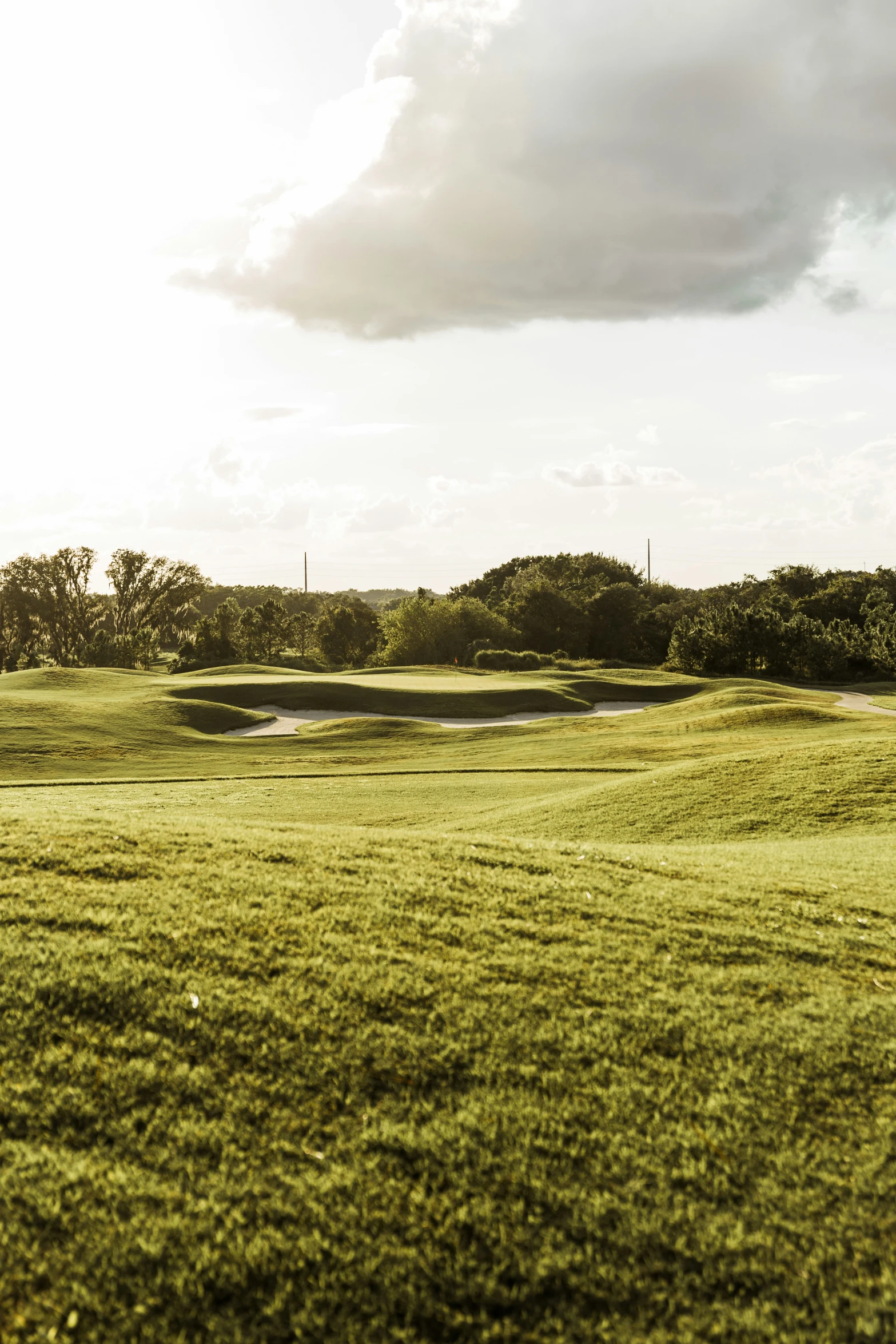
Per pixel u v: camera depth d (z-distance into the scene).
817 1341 3.46
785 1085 5.06
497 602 111.38
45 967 5.53
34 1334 3.26
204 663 92.81
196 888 7.29
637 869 9.72
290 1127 4.40
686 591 128.25
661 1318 3.53
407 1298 3.53
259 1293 3.50
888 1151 4.52
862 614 88.06
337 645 99.25
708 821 17.27
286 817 20.11
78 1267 3.55
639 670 62.28
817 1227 4.02
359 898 7.42
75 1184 3.95
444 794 23.31
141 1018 5.13
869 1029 5.79
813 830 16.11
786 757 21.23
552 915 7.52
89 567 110.75
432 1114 4.59
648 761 29.20
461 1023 5.41
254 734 38.25
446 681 53.28
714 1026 5.69
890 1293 3.65
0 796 21.03
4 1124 4.24
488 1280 3.63
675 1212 4.05
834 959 7.15
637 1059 5.23
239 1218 3.83
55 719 36.06
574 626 93.06
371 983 5.79
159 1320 3.36
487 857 9.39
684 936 7.29
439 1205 3.99
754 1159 4.43
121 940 6.04
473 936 6.82
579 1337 3.43
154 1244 3.67
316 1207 3.92
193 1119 4.39
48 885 6.99
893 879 10.33
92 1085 4.55
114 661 89.88
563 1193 4.11
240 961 5.93
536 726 39.22
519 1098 4.76
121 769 29.95
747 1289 3.69
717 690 51.81
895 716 37.22
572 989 6.05
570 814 18.73
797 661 67.25
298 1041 5.07
